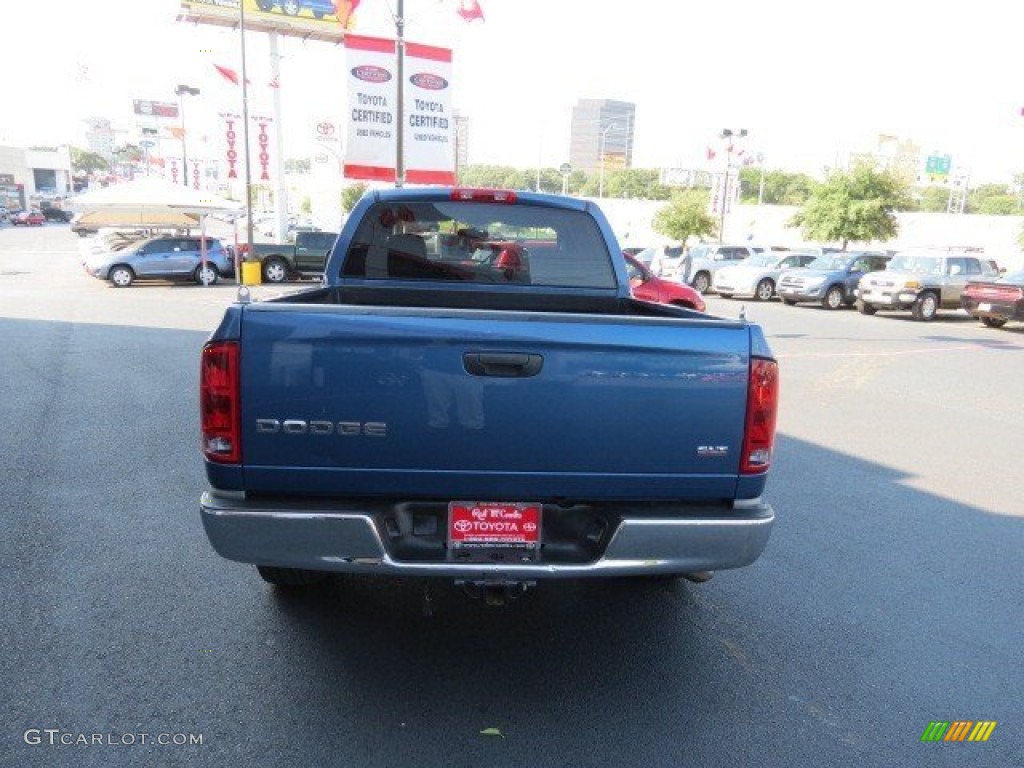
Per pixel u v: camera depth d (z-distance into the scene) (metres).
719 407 3.01
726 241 58.28
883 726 3.19
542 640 3.79
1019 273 20.66
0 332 13.68
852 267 24.48
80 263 32.88
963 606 4.31
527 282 4.54
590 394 2.95
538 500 3.05
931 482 6.64
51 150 111.38
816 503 6.01
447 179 17.42
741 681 3.49
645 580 4.52
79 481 5.90
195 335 13.84
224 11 37.97
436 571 2.96
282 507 2.93
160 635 3.71
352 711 3.15
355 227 4.43
